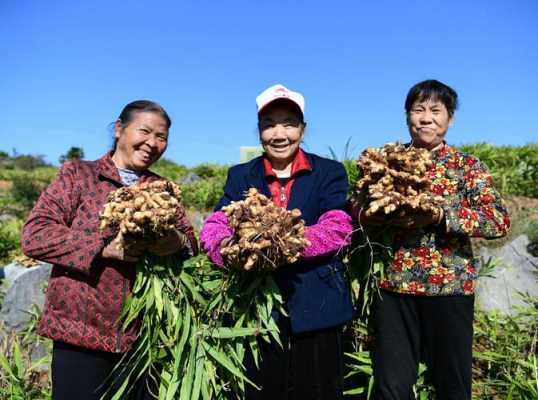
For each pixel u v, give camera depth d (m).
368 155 2.28
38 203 2.29
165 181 2.32
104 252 2.22
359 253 2.65
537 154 8.42
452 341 2.44
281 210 2.14
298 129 2.52
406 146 2.66
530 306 4.21
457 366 2.45
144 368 2.33
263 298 2.46
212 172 16.64
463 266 2.45
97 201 2.32
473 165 2.47
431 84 2.47
